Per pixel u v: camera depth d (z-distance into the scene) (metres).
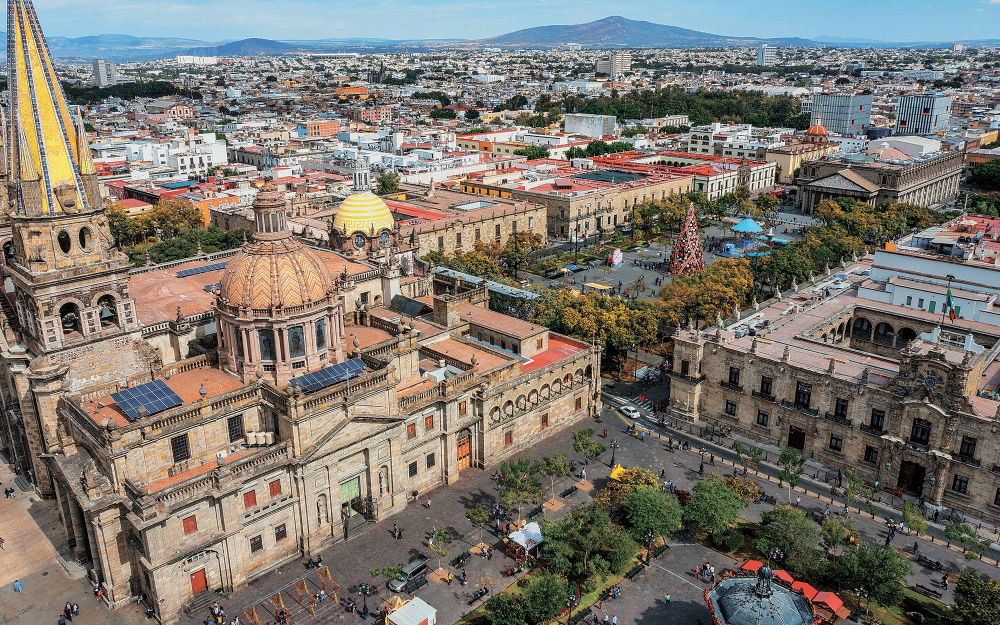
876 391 94.31
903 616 73.19
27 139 78.19
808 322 121.00
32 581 77.88
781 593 66.62
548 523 78.00
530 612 67.88
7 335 92.56
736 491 85.62
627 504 81.75
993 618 65.56
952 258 132.25
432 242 189.88
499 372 98.69
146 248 170.12
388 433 85.62
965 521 88.25
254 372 82.31
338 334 87.25
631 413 114.00
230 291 82.00
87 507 69.62
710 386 110.81
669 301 140.62
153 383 76.25
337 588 76.19
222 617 70.94
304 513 80.00
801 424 102.19
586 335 126.00
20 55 77.31
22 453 97.25
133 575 74.81
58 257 81.19
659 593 76.31
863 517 89.25
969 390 92.56
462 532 85.50
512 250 186.38
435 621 70.06
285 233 84.56
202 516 72.25
